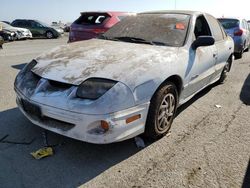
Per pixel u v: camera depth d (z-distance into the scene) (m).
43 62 3.44
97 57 3.32
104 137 2.87
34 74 3.34
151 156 3.23
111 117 2.84
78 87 2.92
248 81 6.74
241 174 2.93
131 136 3.10
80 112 2.82
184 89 3.96
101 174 2.88
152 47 3.76
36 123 3.20
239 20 10.41
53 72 3.15
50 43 18.28
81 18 8.38
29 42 19.00
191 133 3.83
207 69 4.71
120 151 3.31
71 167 2.98
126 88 2.93
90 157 3.17
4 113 4.28
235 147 3.48
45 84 3.11
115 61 3.18
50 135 3.60
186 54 3.90
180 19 4.41
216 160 3.18
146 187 2.69
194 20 4.48
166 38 4.06
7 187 2.64
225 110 4.75
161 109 3.46
